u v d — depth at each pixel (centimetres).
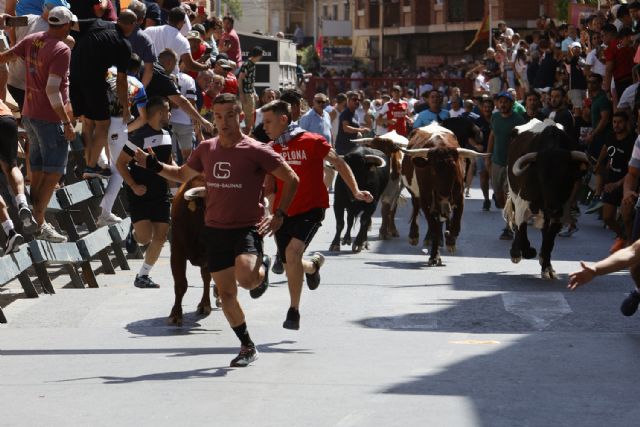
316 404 1673
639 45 4475
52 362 2073
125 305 2738
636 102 3706
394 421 1564
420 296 2862
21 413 1655
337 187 3722
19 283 3095
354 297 2838
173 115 3878
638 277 2338
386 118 6312
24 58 2859
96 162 3294
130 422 1588
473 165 5769
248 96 5544
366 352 2130
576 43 5631
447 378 1869
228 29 6203
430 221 3444
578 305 2733
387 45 17888
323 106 4634
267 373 1925
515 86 7488
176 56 3591
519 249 3328
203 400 1716
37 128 2867
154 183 2869
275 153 1991
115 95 3172
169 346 2223
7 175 2656
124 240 3428
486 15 13625
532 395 1733
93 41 3070
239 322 2008
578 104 5606
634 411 1625
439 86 11225
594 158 4547
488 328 2461
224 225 1981
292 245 2202
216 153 1983
